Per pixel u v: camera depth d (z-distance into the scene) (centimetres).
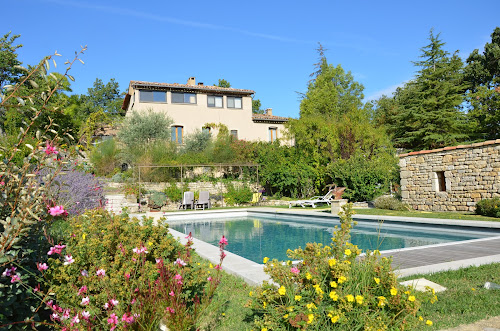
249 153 2236
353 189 1755
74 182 927
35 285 301
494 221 931
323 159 2091
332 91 3275
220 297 405
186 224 1434
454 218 1048
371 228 1117
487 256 555
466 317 321
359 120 2141
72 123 2302
